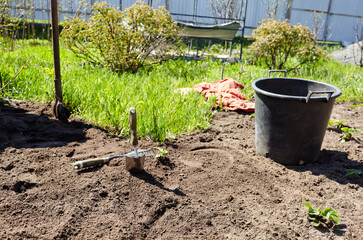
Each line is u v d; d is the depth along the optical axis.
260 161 3.08
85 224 2.01
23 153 2.73
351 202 2.47
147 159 2.87
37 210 2.08
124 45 6.38
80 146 3.01
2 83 4.19
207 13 14.72
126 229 2.01
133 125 2.49
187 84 5.84
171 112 3.86
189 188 2.51
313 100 2.76
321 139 3.07
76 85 4.23
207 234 2.04
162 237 2.00
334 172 2.91
